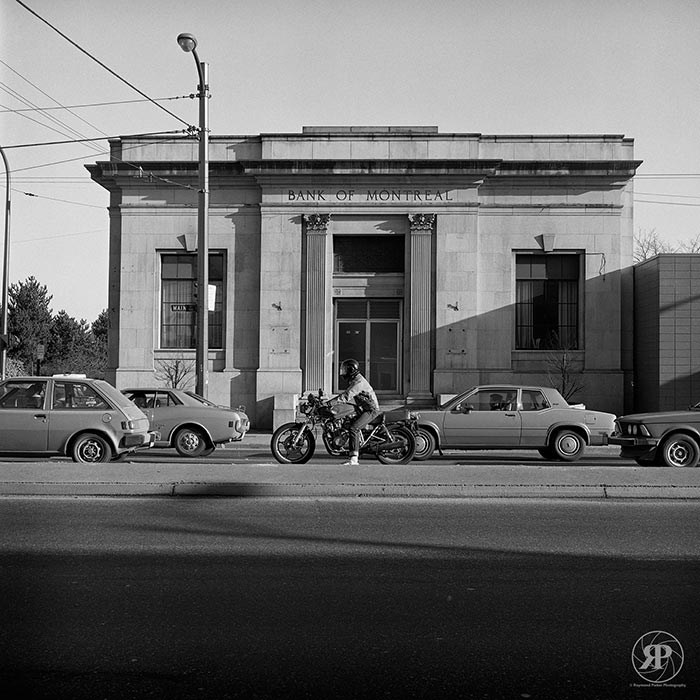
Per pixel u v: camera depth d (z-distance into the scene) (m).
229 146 30.14
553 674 5.34
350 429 14.95
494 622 6.33
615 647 5.82
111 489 12.08
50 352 74.88
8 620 6.30
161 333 30.31
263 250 29.58
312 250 29.48
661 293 27.14
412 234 29.39
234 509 11.05
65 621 6.28
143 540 9.09
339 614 6.51
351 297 29.97
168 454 19.64
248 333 29.97
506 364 29.31
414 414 17.66
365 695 4.99
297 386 29.31
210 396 29.78
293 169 29.36
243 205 30.05
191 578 7.54
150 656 5.57
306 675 5.28
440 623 6.30
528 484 12.23
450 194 29.42
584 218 29.55
